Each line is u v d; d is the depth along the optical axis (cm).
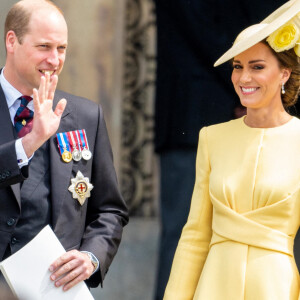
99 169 1969
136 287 3444
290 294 1798
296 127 1880
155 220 3919
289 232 1827
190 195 2808
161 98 2867
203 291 1838
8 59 1883
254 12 2736
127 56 3834
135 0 3828
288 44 1838
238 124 1911
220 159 1889
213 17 2789
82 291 1841
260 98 1862
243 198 1842
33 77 1855
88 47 3750
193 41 2812
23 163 1791
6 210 1847
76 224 1917
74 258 1828
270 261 1806
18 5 1866
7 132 1866
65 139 1920
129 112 3862
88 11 3738
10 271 1775
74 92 3750
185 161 2823
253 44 1827
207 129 1938
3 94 1889
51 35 1839
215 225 1866
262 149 1861
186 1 2812
